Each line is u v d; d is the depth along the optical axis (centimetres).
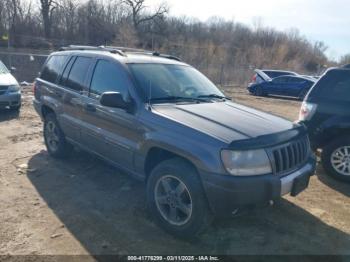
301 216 434
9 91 960
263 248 362
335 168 567
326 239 385
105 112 448
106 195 468
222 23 5959
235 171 323
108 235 373
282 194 347
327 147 572
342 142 555
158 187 381
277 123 393
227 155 323
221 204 326
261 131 355
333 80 573
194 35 5538
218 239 374
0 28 3897
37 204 436
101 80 476
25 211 418
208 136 336
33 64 2606
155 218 388
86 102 487
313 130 580
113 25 4841
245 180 322
